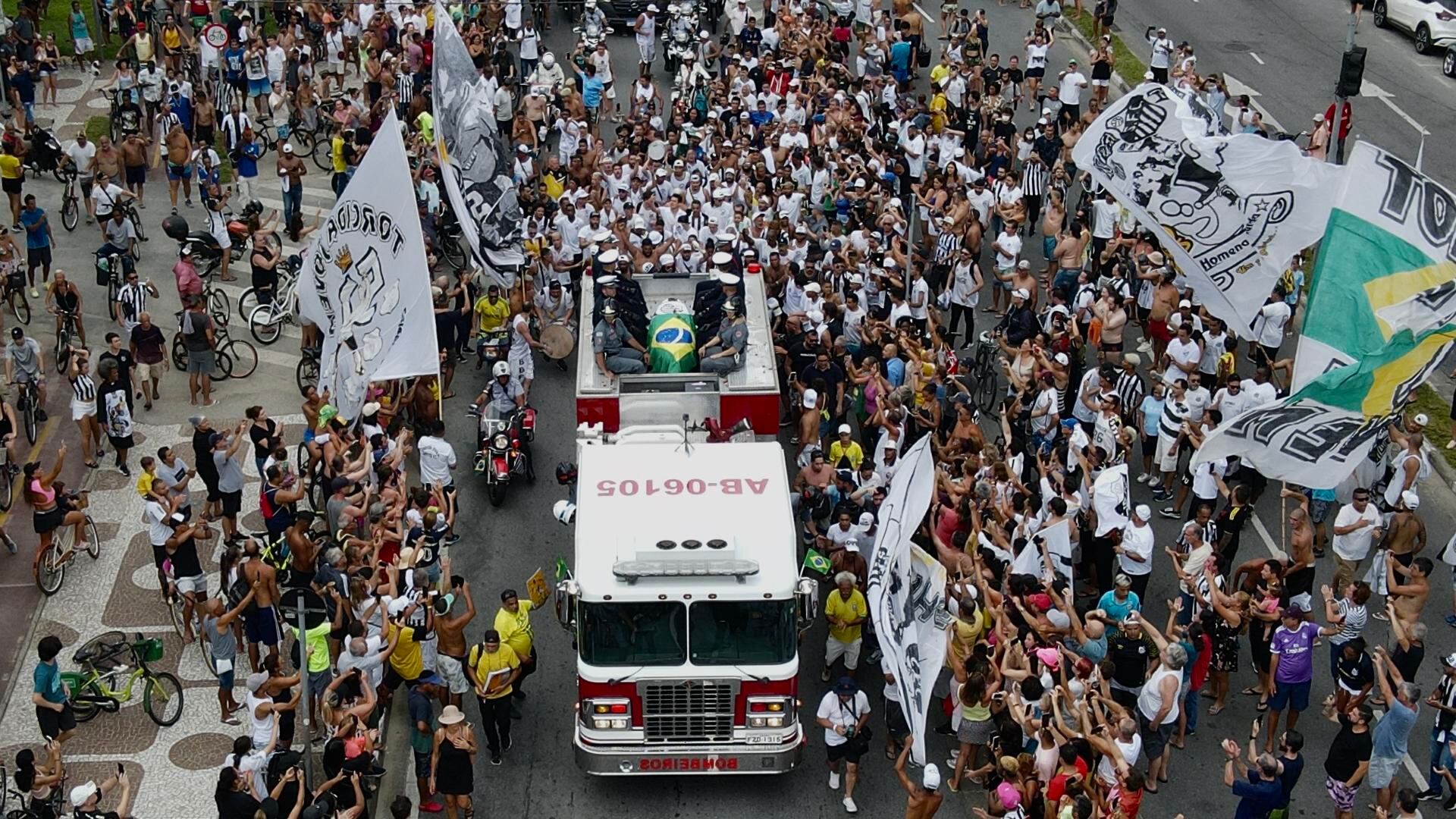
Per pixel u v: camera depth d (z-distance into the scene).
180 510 21.91
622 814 19.48
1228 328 27.78
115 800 18.89
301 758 18.16
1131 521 22.06
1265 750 20.36
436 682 20.11
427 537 21.70
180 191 37.66
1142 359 30.36
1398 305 22.95
